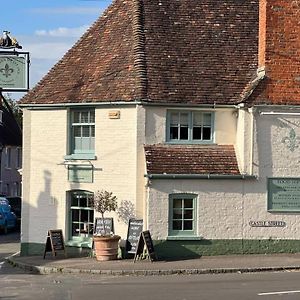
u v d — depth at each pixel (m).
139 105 23.59
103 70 25.08
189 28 25.86
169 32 25.52
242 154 23.69
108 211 24.09
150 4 26.11
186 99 23.86
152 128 23.81
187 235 23.34
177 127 24.12
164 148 23.81
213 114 24.33
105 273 20.53
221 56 25.36
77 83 25.27
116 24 26.25
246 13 26.84
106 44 25.91
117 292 16.42
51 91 25.64
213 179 23.44
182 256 23.22
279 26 24.12
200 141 24.20
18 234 39.62
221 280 18.52
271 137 23.72
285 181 23.77
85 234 24.94
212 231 23.44
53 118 25.50
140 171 23.61
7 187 60.41
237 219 23.56
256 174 23.59
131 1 26.36
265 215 23.67
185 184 23.34
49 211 25.48
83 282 18.78
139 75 24.00
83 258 23.78
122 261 22.55
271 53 24.00
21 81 24.95
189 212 23.52
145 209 23.27
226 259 22.48
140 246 22.69
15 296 16.06
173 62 24.69
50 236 24.11
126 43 25.22
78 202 25.14
